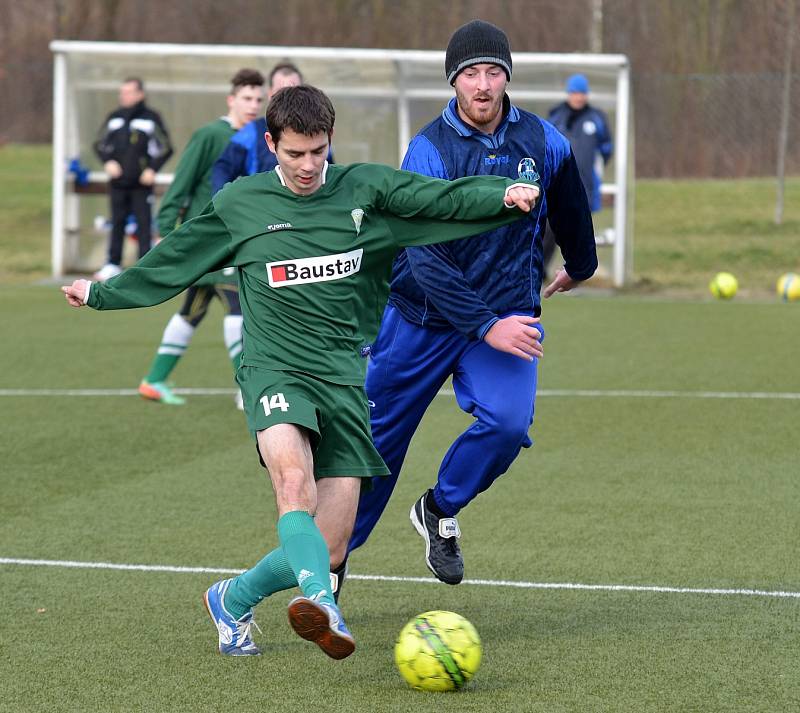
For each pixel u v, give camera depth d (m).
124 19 92.25
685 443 25.59
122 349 37.97
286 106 12.80
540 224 15.34
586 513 20.28
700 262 60.53
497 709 12.20
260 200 13.41
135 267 13.70
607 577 16.84
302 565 12.30
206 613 15.36
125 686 12.89
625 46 86.69
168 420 27.80
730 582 16.62
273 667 13.48
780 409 29.11
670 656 13.77
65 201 56.16
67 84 55.25
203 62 54.91
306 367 13.24
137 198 49.97
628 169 55.47
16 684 12.95
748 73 84.25
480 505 20.81
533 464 23.81
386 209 13.52
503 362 15.15
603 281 56.38
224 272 27.97
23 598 15.89
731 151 76.31
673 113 76.56
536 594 16.14
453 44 14.78
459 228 13.56
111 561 17.56
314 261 13.26
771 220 67.06
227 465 23.69
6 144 88.50
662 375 33.59
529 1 87.56
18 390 31.28
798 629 14.71
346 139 55.31
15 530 19.16
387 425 15.70
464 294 14.52
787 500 21.12
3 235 65.19
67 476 22.72
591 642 14.25
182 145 55.47
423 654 12.60
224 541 18.64
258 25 90.75
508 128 15.13
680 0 84.88
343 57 53.25
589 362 35.72
